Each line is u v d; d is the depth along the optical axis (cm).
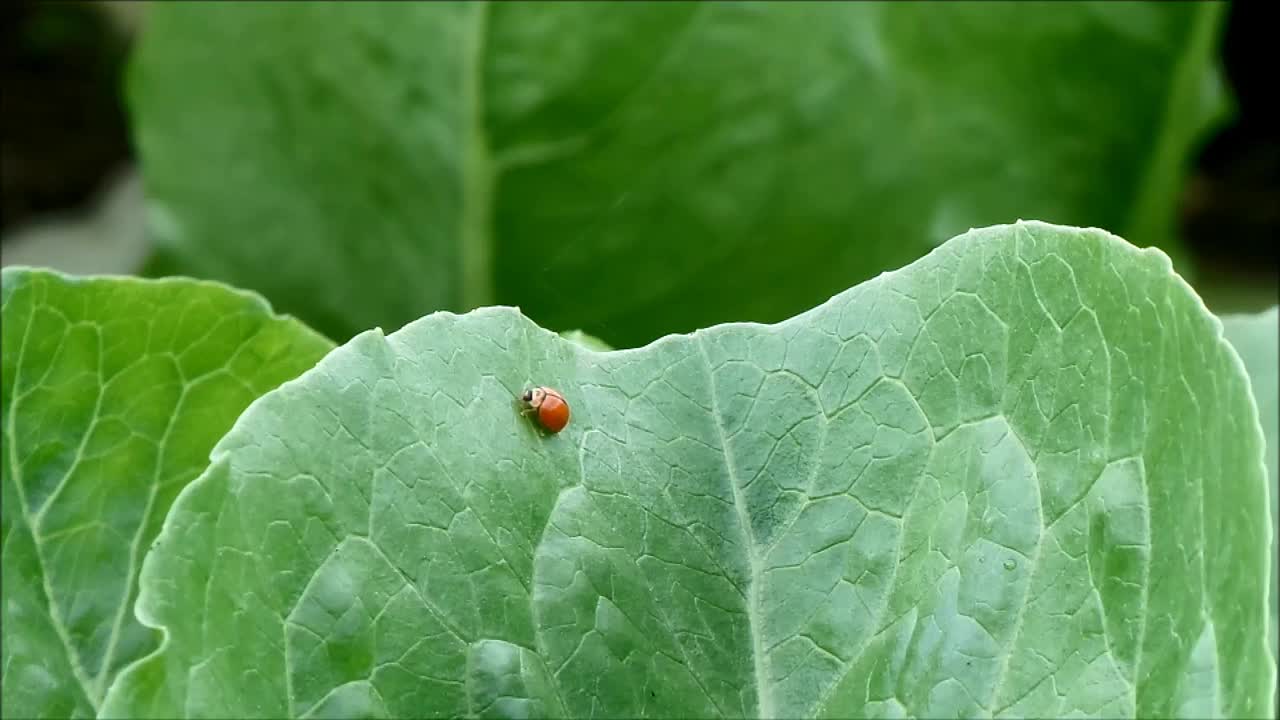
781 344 24
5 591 27
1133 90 37
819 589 23
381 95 37
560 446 23
